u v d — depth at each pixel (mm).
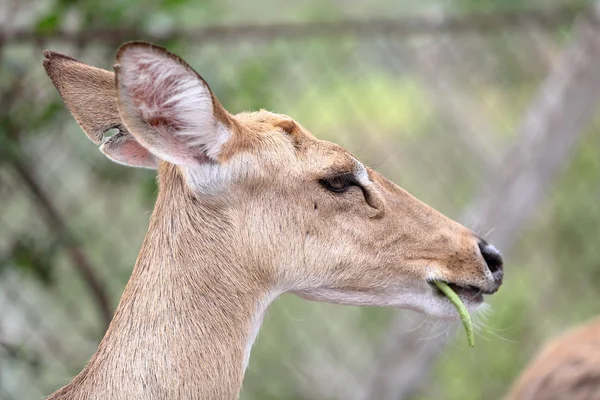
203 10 10641
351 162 6480
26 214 11047
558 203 14539
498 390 12891
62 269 11688
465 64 14766
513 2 13414
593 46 12445
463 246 6734
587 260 14477
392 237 6582
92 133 6578
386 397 12227
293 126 6461
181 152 5957
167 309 6066
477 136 14875
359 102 13906
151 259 6180
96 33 9500
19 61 9781
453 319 6852
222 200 6184
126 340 6008
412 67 14406
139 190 10656
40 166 10594
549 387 7305
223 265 6172
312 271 6406
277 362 12727
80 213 11336
